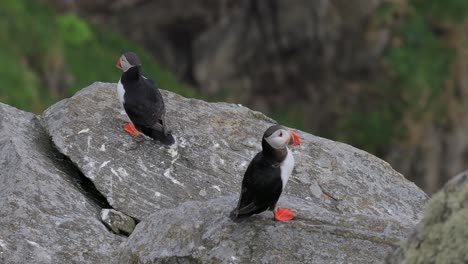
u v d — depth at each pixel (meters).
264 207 9.37
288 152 9.26
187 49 32.22
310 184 12.86
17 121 13.03
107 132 12.84
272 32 32.03
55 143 12.50
